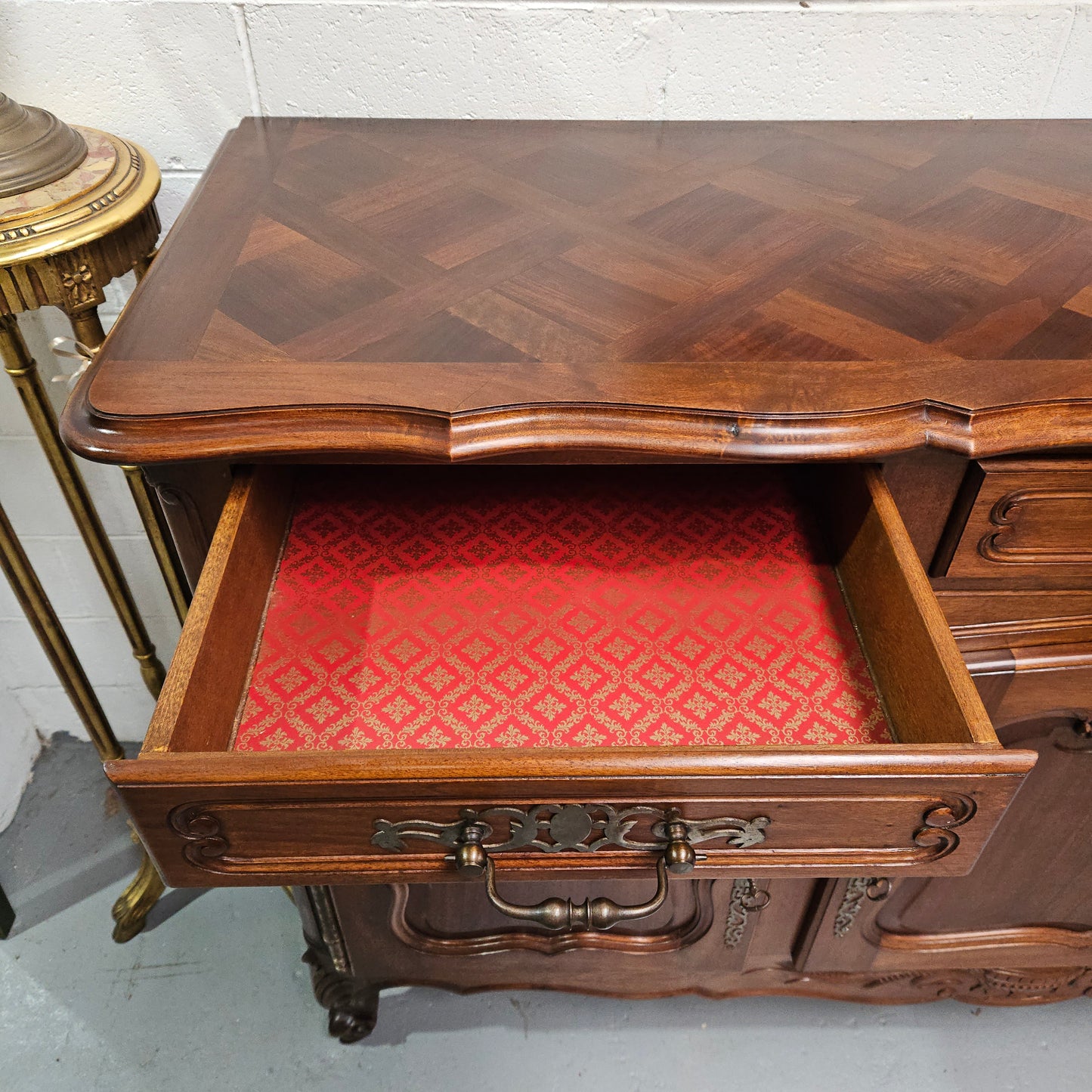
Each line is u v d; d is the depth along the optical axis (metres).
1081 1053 0.97
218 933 1.08
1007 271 0.65
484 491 0.74
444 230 0.69
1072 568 0.62
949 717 0.50
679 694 0.60
